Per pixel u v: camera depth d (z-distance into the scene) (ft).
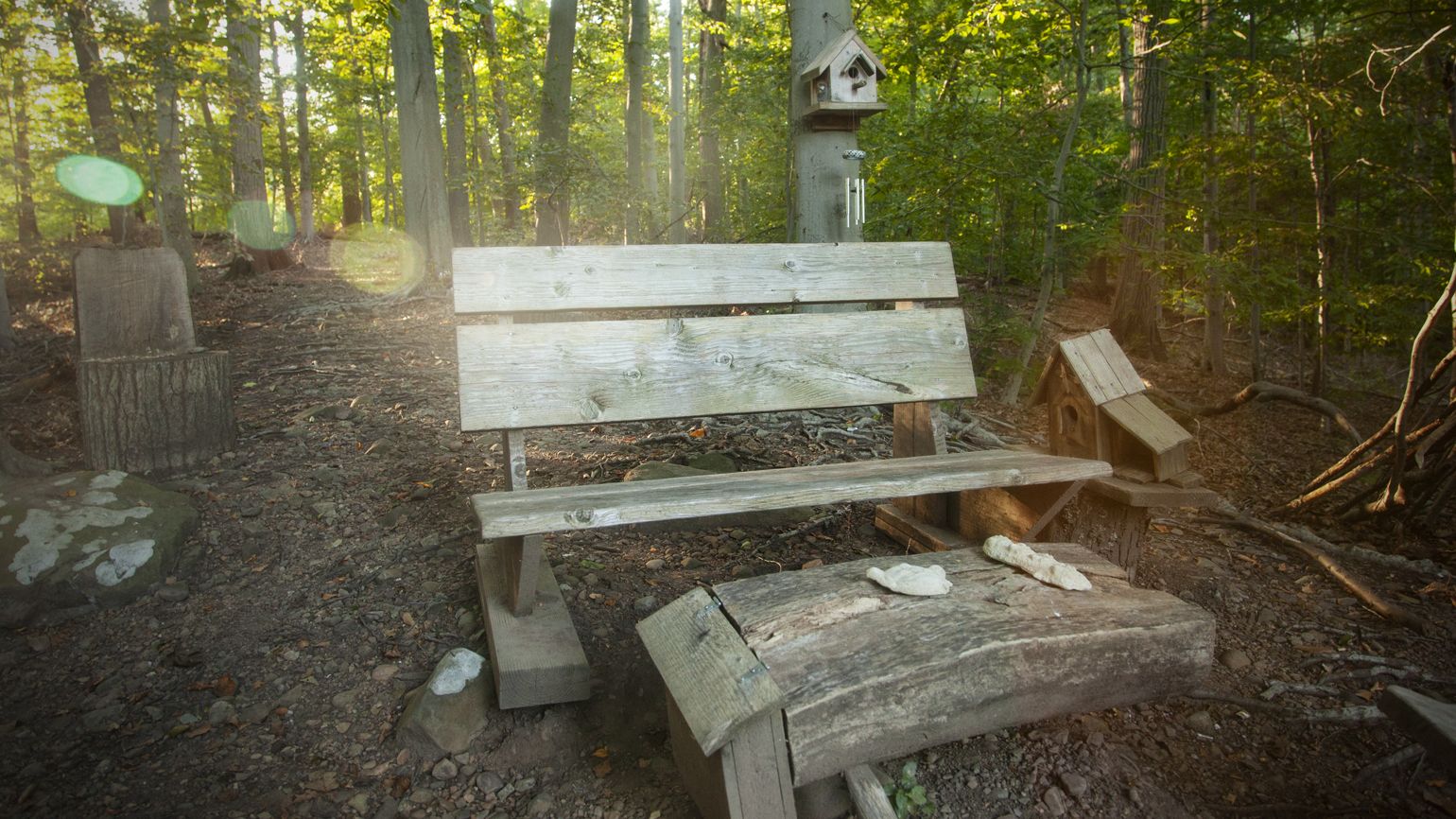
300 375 18.04
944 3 23.88
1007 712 6.71
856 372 10.85
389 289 32.04
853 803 6.37
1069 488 8.81
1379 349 24.64
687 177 54.60
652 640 6.81
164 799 6.96
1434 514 12.21
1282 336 34.86
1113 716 8.05
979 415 18.28
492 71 47.44
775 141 30.07
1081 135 25.32
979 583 7.57
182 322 12.67
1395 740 7.83
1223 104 25.26
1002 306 21.08
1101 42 22.49
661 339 10.09
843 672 6.12
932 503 11.12
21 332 24.95
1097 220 19.86
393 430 14.34
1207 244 22.49
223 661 8.61
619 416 9.78
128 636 8.98
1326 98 17.90
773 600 7.06
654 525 11.46
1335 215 22.09
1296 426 22.02
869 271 11.19
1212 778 7.31
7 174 28.25
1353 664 8.90
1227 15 21.66
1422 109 19.88
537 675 7.46
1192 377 27.43
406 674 8.43
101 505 10.14
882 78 16.92
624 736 7.82
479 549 9.79
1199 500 8.79
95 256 12.15
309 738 7.68
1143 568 10.86
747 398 10.34
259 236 41.98
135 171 26.04
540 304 9.74
